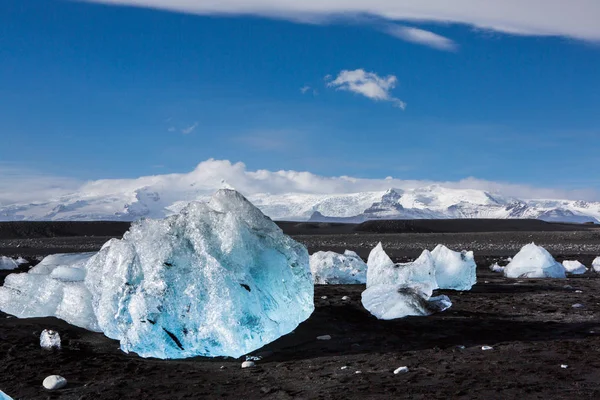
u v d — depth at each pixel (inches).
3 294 426.9
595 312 441.1
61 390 258.2
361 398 227.0
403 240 1875.0
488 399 217.6
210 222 334.6
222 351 314.5
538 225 3476.9
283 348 332.5
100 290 351.3
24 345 332.8
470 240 1873.8
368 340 345.4
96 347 338.0
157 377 276.5
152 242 324.8
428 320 405.7
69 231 2662.4
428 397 223.1
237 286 314.7
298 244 372.8
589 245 1638.8
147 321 311.6
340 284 637.3
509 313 439.5
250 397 240.1
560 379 241.4
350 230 3166.8
